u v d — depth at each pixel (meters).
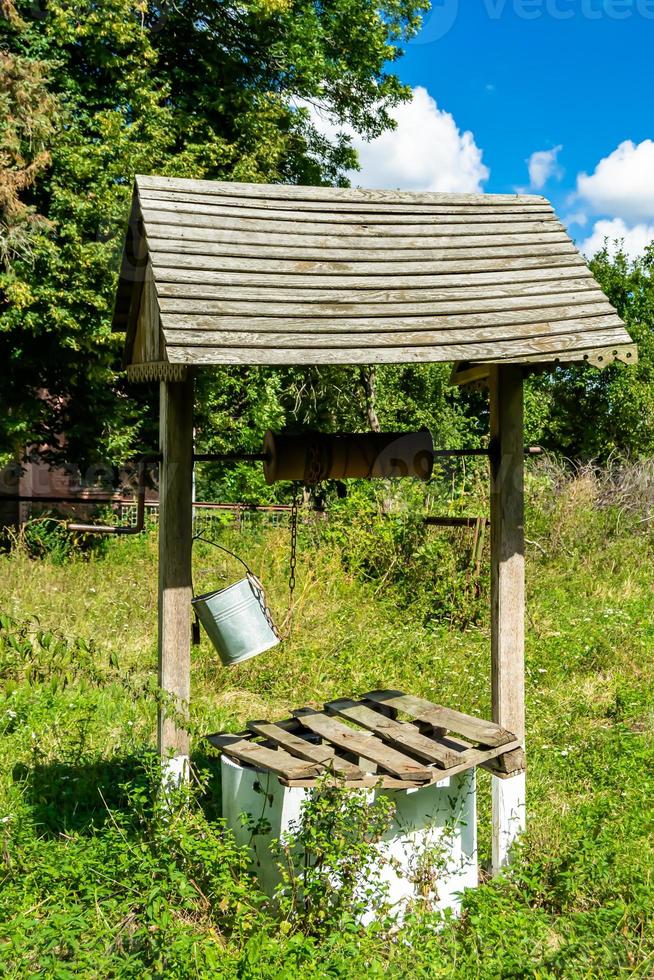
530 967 3.49
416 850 4.15
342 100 21.31
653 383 34.38
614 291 35.78
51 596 9.98
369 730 4.83
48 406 17.12
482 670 8.52
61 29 16.41
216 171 18.50
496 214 5.26
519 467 4.75
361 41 20.67
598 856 4.27
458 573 11.20
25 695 6.62
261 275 4.27
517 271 4.75
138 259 4.72
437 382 27.06
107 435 17.41
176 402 4.43
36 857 4.29
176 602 4.43
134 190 4.63
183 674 4.46
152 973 3.26
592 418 34.91
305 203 4.92
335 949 3.43
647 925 3.83
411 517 11.96
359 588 11.30
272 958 3.33
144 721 6.46
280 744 4.35
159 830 4.14
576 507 14.70
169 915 3.38
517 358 4.22
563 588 12.63
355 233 4.79
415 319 4.26
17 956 3.31
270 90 20.03
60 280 15.80
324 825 3.84
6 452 16.41
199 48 19.02
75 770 5.49
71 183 16.19
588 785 5.65
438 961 3.54
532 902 4.26
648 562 14.01
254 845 4.16
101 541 15.23
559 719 7.15
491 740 4.39
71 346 15.76
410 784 3.95
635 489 16.11
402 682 7.90
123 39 16.66
